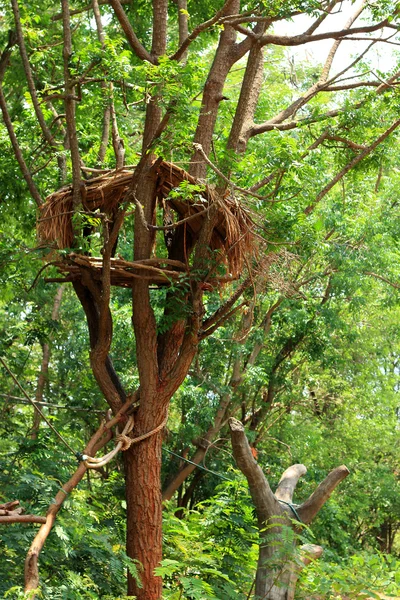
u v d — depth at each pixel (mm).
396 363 27312
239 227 6703
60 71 11570
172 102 6246
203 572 6992
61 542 6535
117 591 7055
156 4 7473
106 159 9664
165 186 7066
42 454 7605
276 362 18516
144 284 7062
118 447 6797
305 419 22344
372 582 6070
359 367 22031
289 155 7031
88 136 9625
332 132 8570
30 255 8977
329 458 21625
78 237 6785
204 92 7555
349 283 15938
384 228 16125
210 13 11492
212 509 7945
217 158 7219
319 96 14180
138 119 13453
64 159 9062
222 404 16547
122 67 7125
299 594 6980
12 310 16062
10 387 15602
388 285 17500
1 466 7418
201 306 7188
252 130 8742
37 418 12305
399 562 6309
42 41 11922
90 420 14102
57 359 17766
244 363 17969
